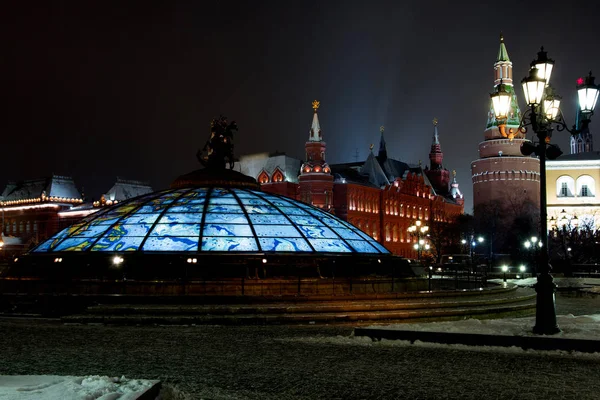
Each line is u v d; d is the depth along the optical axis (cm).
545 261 1698
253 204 3312
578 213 10450
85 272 2756
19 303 2338
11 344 1653
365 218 12606
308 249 2953
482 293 2895
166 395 996
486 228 11412
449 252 12400
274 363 1405
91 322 2069
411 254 14325
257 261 2775
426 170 18262
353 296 2456
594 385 1195
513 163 11938
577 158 10769
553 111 1925
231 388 1169
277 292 2605
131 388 931
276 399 1093
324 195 11356
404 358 1461
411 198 14675
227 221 3055
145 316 2092
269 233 3003
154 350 1571
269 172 12212
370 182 13525
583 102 1953
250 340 1736
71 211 15675
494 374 1289
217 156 3944
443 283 3875
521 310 2608
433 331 1675
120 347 1614
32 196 16550
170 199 3362
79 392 879
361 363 1404
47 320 2128
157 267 2720
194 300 2300
